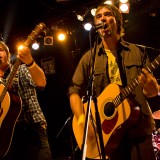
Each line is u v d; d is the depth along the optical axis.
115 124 2.91
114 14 3.17
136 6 6.55
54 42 7.20
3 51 3.50
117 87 2.97
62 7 6.81
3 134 3.21
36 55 7.64
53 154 7.52
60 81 7.80
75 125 3.16
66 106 7.83
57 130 7.84
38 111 3.30
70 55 7.50
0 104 3.26
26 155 3.17
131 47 3.10
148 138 2.84
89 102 2.59
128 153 2.91
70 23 6.81
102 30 3.02
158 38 7.04
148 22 7.08
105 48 3.18
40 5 6.91
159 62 2.74
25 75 3.36
